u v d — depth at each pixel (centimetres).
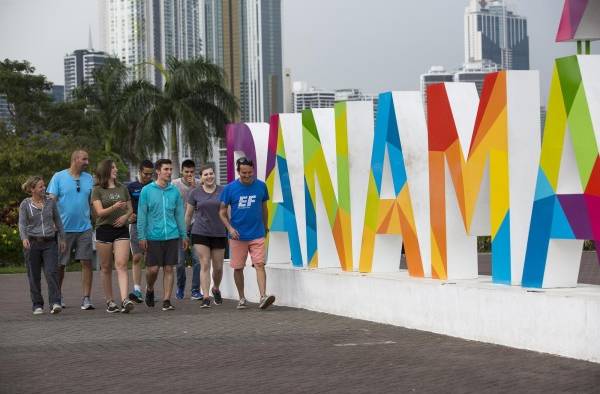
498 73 1179
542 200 1107
